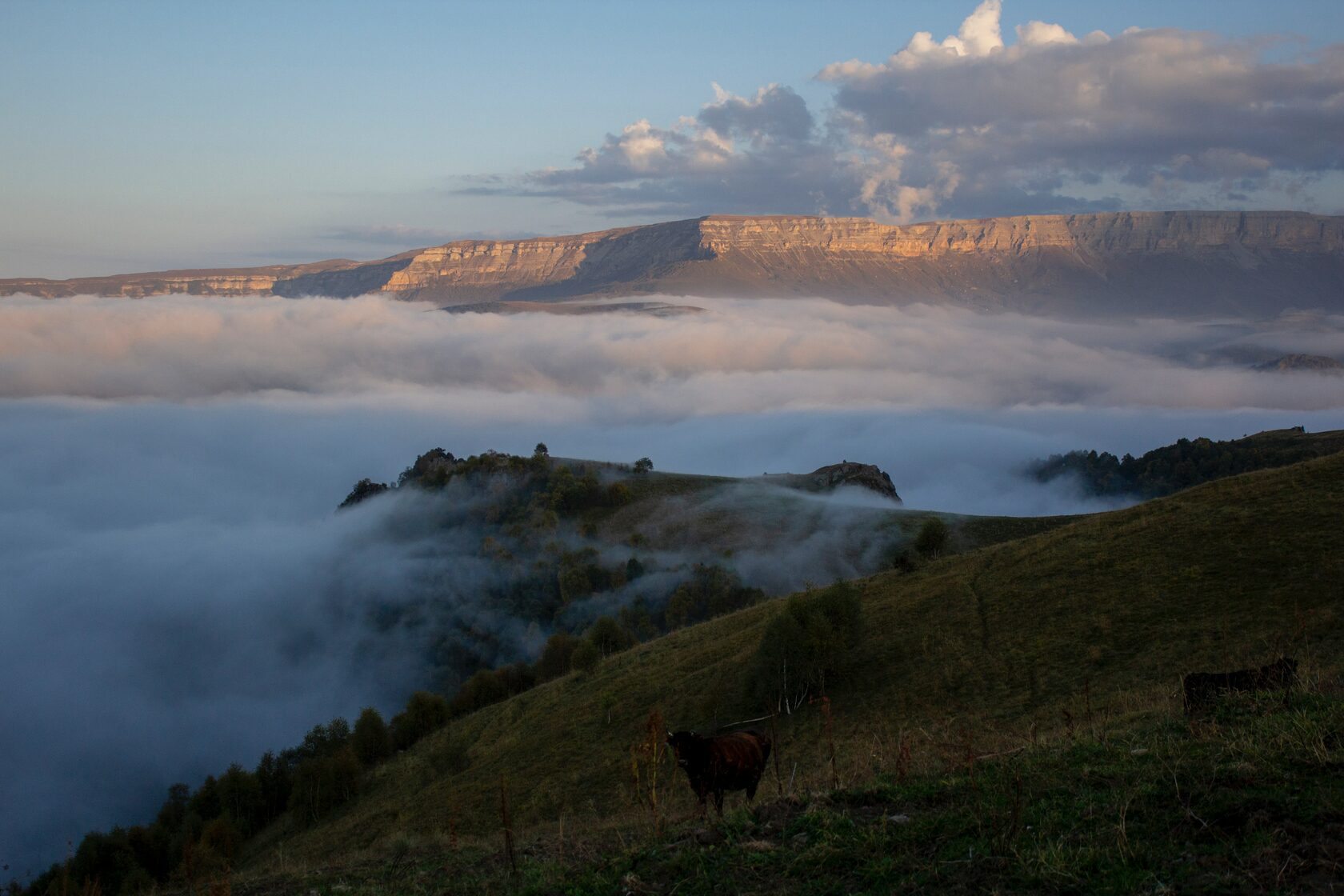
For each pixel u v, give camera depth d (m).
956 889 8.27
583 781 36.69
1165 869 7.94
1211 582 34.81
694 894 9.21
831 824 10.13
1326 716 11.06
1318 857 7.67
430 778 47.28
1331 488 40.12
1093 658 31.92
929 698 33.81
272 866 41.34
